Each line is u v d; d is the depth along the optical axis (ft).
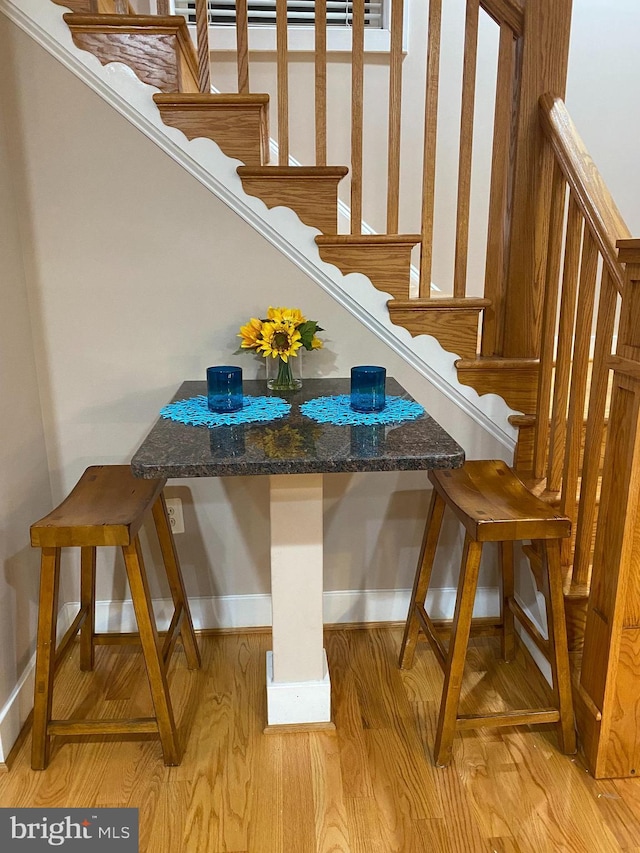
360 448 4.06
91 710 5.64
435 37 5.49
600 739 4.83
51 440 6.17
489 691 5.90
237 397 4.95
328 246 5.79
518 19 5.51
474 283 8.96
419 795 4.77
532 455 6.36
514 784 4.87
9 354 5.34
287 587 5.16
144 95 5.40
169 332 5.99
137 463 3.79
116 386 6.10
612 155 8.92
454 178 8.63
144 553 6.63
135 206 5.66
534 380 6.21
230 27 8.00
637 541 4.46
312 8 8.57
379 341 6.11
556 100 5.55
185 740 5.31
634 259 4.23
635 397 4.31
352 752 5.19
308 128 8.30
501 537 4.60
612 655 4.67
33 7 5.20
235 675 6.17
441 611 7.05
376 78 8.25
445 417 6.33
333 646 6.64
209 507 6.48
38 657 4.82
